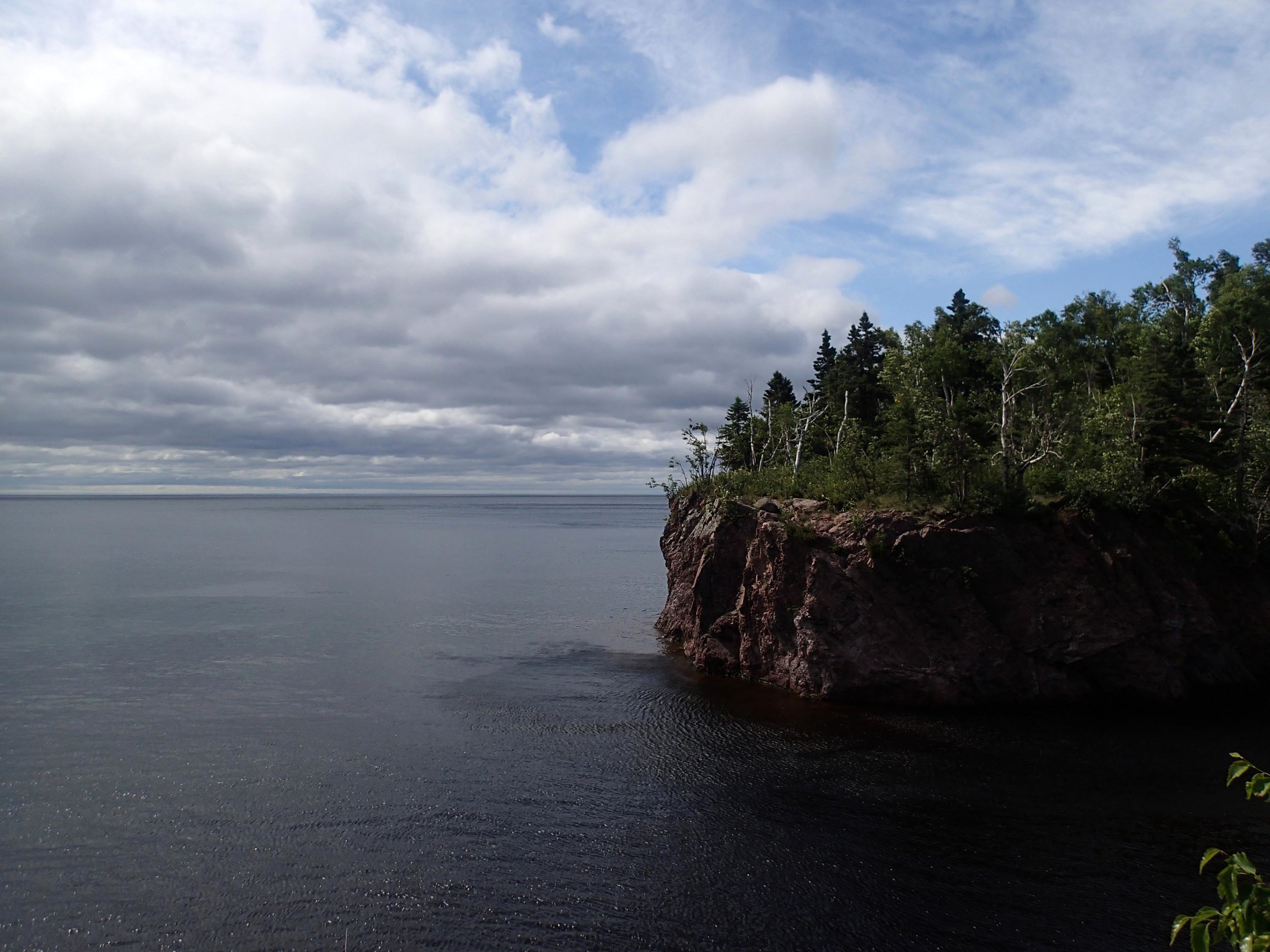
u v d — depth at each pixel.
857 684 37.06
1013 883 21.27
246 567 98.56
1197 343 56.44
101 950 18.33
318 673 42.88
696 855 22.66
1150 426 41.34
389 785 27.34
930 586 37.22
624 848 23.05
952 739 32.28
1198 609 38.22
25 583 80.06
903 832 24.11
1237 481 43.00
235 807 25.53
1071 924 19.44
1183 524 39.47
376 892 20.70
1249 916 6.63
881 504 39.97
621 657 47.28
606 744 31.61
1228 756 30.42
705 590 45.38
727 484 50.09
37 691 38.75
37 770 28.48
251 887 20.88
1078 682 37.16
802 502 43.06
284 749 30.80
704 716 35.22
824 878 21.47
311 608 65.50
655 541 155.62
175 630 54.97
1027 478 42.06
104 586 77.88
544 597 72.81
